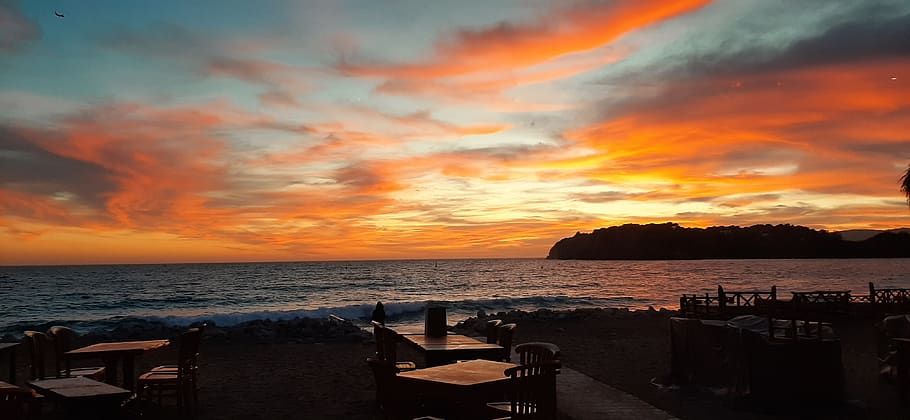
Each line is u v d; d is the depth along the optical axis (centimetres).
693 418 848
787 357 888
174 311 4831
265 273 11631
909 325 1050
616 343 1748
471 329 2231
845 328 1928
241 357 1520
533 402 526
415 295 6531
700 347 1026
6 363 1365
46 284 8006
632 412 865
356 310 3322
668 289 7112
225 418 853
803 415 860
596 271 13138
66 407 589
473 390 517
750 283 8256
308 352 1617
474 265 18788
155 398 970
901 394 923
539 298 4731
